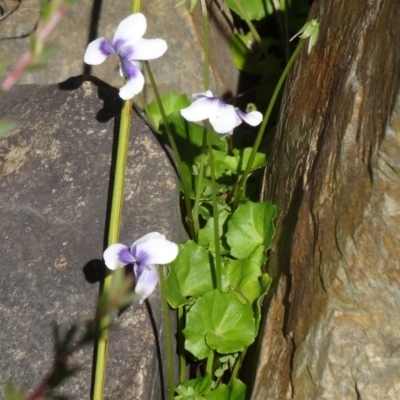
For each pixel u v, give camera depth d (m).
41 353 0.14
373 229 0.13
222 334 0.16
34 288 0.15
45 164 0.18
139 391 0.14
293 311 0.15
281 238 0.17
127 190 0.17
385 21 0.14
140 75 0.13
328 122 0.15
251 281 0.17
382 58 0.14
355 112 0.14
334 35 0.17
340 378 0.13
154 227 0.16
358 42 0.15
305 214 0.15
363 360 0.13
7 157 0.18
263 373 0.15
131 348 0.15
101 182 0.17
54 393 0.14
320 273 0.14
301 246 0.15
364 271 0.13
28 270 0.16
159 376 0.15
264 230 0.18
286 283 0.16
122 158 0.15
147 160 0.17
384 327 0.13
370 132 0.13
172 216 0.17
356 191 0.14
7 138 0.18
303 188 0.16
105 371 0.13
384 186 0.13
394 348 0.13
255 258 0.18
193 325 0.16
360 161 0.14
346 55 0.15
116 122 0.18
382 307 0.13
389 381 0.13
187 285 0.17
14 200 0.17
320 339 0.14
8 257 0.16
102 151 0.18
